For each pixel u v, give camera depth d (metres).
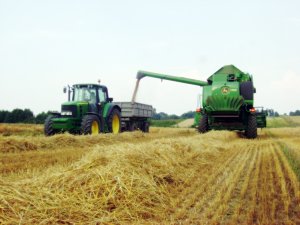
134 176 6.24
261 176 7.71
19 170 8.23
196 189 6.58
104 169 6.23
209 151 11.40
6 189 5.15
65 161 9.91
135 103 23.02
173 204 5.57
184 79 24.52
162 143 10.34
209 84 21.92
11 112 61.59
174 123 61.69
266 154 11.79
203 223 4.68
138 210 5.22
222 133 18.02
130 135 18.78
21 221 4.48
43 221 4.55
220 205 5.44
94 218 4.85
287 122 60.69
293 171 8.26
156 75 25.33
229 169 8.70
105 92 19.52
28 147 12.91
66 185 5.73
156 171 7.08
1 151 11.95
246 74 20.42
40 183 5.75
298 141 17.67
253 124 19.50
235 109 18.89
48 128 16.62
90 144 15.11
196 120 21.47
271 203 5.54
